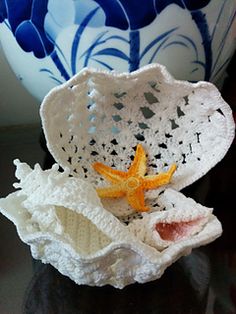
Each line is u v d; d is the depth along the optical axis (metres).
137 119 0.32
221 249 0.31
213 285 0.29
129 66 0.31
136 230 0.28
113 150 0.33
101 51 0.30
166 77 0.28
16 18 0.30
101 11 0.29
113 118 0.32
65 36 0.30
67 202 0.26
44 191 0.27
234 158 0.38
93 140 0.33
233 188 0.36
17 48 0.32
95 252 0.25
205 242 0.27
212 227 0.27
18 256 0.31
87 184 0.28
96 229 0.28
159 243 0.27
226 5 0.30
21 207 0.28
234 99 0.37
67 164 0.32
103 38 0.30
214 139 0.31
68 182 0.27
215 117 0.30
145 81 0.30
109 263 0.26
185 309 0.28
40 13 0.29
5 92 0.43
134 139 0.33
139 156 0.33
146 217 0.28
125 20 0.29
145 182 0.32
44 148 0.40
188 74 0.32
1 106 0.43
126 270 0.26
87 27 0.29
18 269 0.30
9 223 0.33
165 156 0.33
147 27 0.29
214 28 0.31
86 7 0.28
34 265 0.30
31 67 0.32
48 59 0.31
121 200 0.32
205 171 0.32
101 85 0.30
